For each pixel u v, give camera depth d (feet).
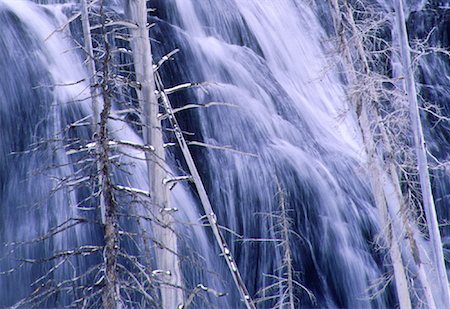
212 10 115.55
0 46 91.91
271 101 110.83
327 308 95.25
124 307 26.48
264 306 90.74
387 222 49.73
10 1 96.32
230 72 110.22
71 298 51.70
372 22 51.62
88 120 89.10
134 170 79.30
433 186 110.73
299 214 100.32
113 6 99.19
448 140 125.49
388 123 49.62
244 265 94.48
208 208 39.96
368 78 49.49
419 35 134.31
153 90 39.11
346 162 107.34
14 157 86.12
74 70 94.89
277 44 120.67
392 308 96.53
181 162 97.50
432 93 128.06
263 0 124.26
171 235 36.78
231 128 104.06
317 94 118.32
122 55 86.58
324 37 125.70
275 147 105.09
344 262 99.50
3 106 89.15
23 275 79.77
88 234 81.15
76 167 80.89
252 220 98.12
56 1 102.32
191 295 31.53
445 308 46.26
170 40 107.86
